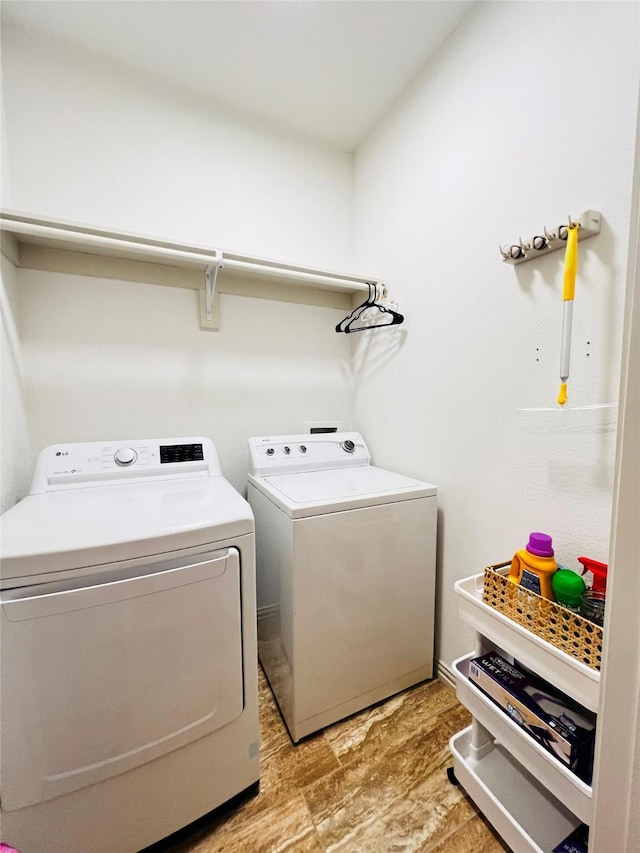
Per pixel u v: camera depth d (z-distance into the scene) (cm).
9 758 76
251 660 102
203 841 96
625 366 54
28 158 137
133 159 155
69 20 130
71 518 96
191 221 168
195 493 123
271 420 194
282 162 188
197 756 96
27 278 139
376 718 134
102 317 153
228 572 95
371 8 127
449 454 145
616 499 56
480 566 133
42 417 144
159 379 166
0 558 73
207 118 169
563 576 90
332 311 208
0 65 127
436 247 148
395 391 176
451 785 110
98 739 83
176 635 89
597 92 92
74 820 83
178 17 129
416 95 156
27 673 75
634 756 54
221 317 178
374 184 187
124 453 138
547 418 109
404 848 94
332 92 164
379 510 132
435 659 157
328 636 125
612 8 88
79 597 78
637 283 52
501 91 118
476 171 129
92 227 124
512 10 113
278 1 124
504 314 121
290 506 118
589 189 95
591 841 62
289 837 97
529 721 88
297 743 123
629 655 54
